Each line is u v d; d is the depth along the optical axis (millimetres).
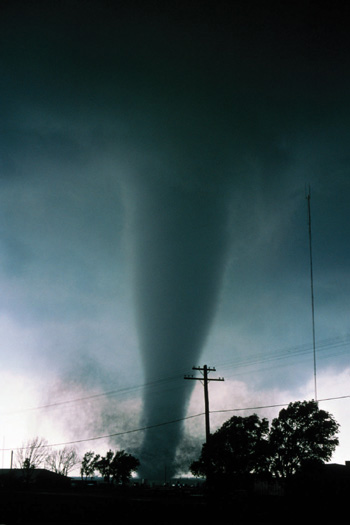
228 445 39625
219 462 39281
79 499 43938
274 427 39406
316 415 38406
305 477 37438
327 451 37812
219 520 29594
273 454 38281
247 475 38844
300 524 26875
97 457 97875
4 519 32719
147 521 29656
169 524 27672
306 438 37938
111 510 35094
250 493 39344
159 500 42125
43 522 30250
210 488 39156
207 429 40719
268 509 33375
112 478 94375
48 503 39906
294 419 38750
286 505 34531
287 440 38281
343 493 36344
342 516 29766
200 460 40094
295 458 37906
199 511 32750
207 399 41344
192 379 41625
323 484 37625
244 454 38812
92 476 98188
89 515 33344
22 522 30562
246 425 39625
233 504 35031
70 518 32062
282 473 38312
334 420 38500
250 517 30547
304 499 36219
